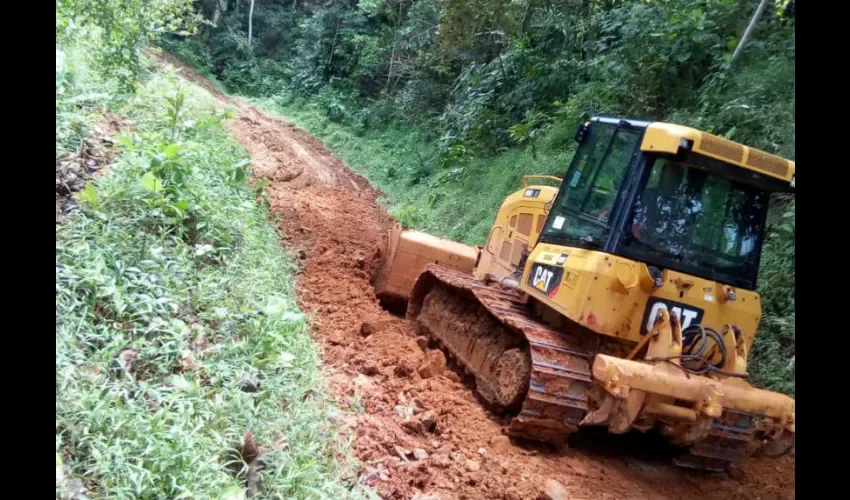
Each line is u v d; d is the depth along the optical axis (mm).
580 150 6055
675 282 5188
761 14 10070
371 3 28594
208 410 4117
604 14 14352
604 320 5145
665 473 5453
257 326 5391
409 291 8906
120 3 11047
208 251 6480
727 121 9336
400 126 23703
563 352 5301
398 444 4898
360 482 4227
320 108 27203
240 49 32188
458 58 20172
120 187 6176
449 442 5176
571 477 5008
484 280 7250
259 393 4547
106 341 4414
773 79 9211
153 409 3947
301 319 5637
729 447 5211
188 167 7074
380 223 13867
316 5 35438
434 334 7352
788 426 5027
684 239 5293
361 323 7352
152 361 4402
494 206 13195
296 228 10953
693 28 10609
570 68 14781
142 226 6027
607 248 5203
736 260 5422
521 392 5391
